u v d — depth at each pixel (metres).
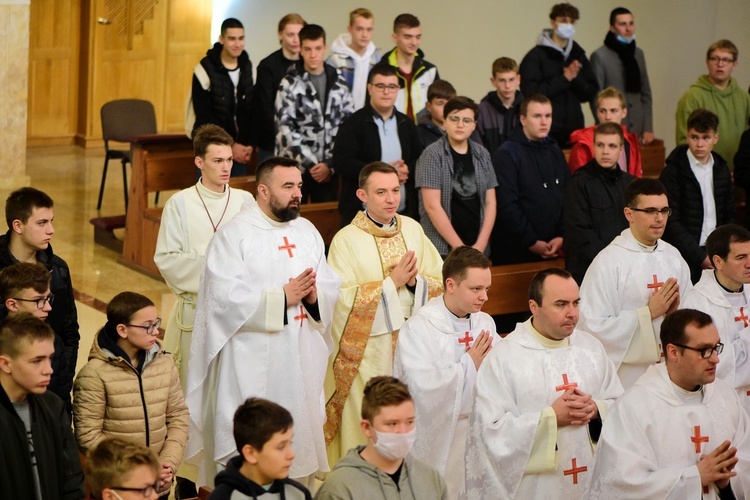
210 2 17.02
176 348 7.02
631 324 6.57
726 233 6.39
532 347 5.53
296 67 10.05
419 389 5.89
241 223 6.29
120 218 12.05
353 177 8.80
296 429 6.29
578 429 5.46
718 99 11.05
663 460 5.09
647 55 16.34
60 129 16.55
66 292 6.12
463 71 17.09
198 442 6.41
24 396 4.77
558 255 8.99
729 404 5.25
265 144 10.96
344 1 16.47
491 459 5.46
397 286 6.78
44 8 15.98
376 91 8.77
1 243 6.02
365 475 4.40
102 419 5.55
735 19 15.36
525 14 17.23
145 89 16.89
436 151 8.25
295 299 6.16
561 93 11.44
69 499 4.89
